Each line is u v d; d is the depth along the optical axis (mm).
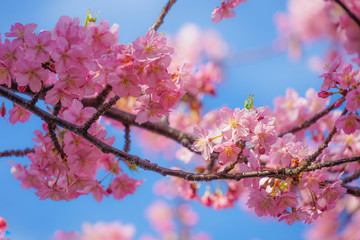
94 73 1651
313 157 1579
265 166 1690
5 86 1644
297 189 1667
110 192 1771
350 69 1600
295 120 2037
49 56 1596
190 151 1896
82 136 1622
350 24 1862
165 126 1894
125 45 1589
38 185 1799
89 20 1625
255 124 1576
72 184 1668
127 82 1592
